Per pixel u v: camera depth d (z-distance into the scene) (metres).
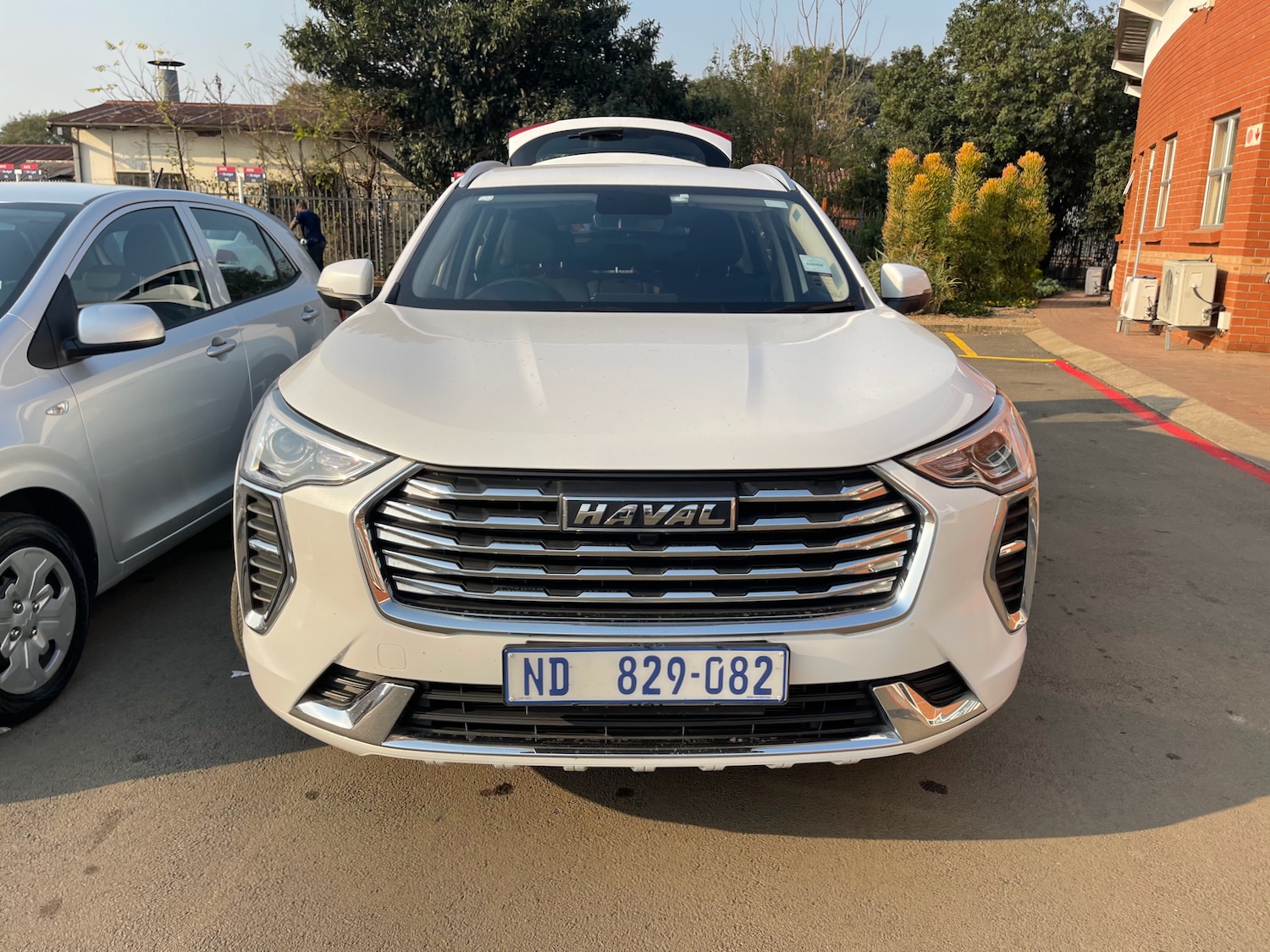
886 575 2.06
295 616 2.11
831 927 2.09
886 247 15.17
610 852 2.34
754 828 2.43
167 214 3.90
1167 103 13.48
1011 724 2.94
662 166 3.96
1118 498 5.29
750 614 2.01
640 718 2.06
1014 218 15.59
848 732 2.10
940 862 2.31
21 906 2.11
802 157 23.28
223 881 2.21
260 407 2.39
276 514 2.12
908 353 2.54
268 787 2.58
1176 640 3.54
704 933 2.07
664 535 1.98
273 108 22.28
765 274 3.21
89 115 23.22
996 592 2.19
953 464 2.11
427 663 2.02
